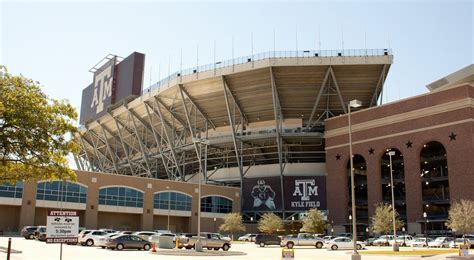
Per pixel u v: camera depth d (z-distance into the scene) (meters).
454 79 76.81
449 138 65.00
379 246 57.78
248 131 83.12
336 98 80.56
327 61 72.56
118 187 73.31
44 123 18.70
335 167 78.31
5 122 17.86
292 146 86.69
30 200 64.44
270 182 81.62
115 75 97.56
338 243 47.28
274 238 54.81
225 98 78.25
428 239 59.94
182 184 80.31
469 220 54.84
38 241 49.97
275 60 72.50
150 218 75.69
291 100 80.31
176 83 79.06
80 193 69.31
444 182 70.88
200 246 37.78
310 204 79.00
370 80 76.69
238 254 36.38
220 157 89.38
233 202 84.75
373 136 74.00
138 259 29.30
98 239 43.88
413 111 69.62
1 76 18.55
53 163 20.14
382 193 75.44
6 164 19.11
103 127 104.56
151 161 97.25
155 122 92.62
